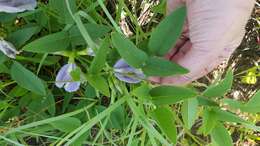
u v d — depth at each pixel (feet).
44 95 0.95
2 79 1.10
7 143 1.06
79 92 1.12
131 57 0.79
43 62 1.02
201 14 0.86
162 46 0.82
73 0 0.89
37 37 1.05
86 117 1.06
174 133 0.82
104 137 1.21
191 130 1.33
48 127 1.05
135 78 0.89
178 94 0.81
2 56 0.93
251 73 1.40
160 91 0.82
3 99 1.10
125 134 1.03
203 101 0.91
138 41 1.08
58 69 1.10
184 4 0.94
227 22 0.85
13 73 0.93
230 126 1.34
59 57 1.05
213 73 1.38
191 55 0.92
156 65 0.80
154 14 1.20
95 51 0.83
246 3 0.85
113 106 0.90
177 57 0.99
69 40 0.89
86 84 1.05
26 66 1.08
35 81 0.93
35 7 1.03
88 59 1.03
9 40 0.93
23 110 1.10
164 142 0.91
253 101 0.91
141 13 1.26
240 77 1.40
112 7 1.20
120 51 0.78
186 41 0.98
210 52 0.90
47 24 1.03
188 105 0.89
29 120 1.06
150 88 0.86
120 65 0.88
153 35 0.81
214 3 0.85
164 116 0.83
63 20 0.91
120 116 1.04
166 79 0.95
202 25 0.87
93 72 0.83
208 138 1.33
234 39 0.91
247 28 1.41
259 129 0.92
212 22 0.86
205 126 0.92
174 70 0.80
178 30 0.81
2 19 0.95
